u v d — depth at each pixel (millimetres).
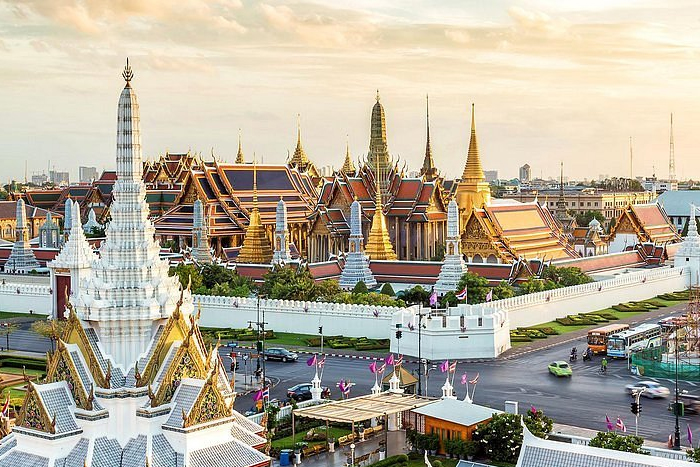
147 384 74938
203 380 74250
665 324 164875
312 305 171875
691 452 88750
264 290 192750
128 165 82500
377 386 117688
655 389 126125
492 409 106812
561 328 180250
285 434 105875
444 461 97688
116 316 76375
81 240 181375
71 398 74750
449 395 112812
